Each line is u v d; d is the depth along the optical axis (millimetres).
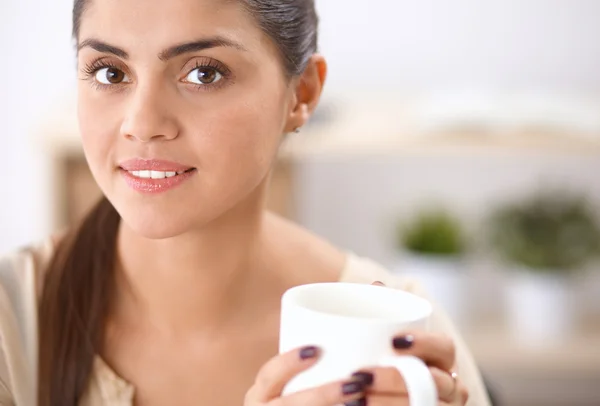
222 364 891
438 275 2033
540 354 1930
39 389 915
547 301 1987
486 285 2279
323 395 601
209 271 866
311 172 2268
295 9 840
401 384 596
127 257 893
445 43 2197
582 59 2180
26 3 2285
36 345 924
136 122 739
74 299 910
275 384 632
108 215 928
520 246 2006
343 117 2023
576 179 2225
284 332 638
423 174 2258
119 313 916
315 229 2291
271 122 814
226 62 763
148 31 737
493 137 1882
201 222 785
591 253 2010
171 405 886
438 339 624
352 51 2215
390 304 670
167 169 758
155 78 747
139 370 895
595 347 1943
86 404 894
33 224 2398
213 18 746
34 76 2320
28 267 959
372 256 2293
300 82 915
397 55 2211
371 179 2264
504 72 2201
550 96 2053
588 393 2326
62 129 1888
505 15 2178
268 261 931
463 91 2107
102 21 749
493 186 2246
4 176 2371
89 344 895
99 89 774
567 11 2166
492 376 2348
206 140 758
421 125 1911
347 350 604
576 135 1885
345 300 678
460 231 2076
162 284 877
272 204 1956
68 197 1911
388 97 2205
